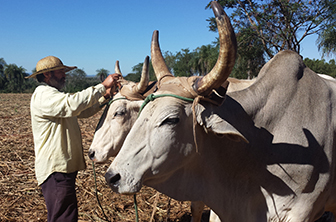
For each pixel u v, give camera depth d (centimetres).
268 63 269
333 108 254
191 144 223
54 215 296
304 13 1248
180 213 423
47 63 308
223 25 186
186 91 217
